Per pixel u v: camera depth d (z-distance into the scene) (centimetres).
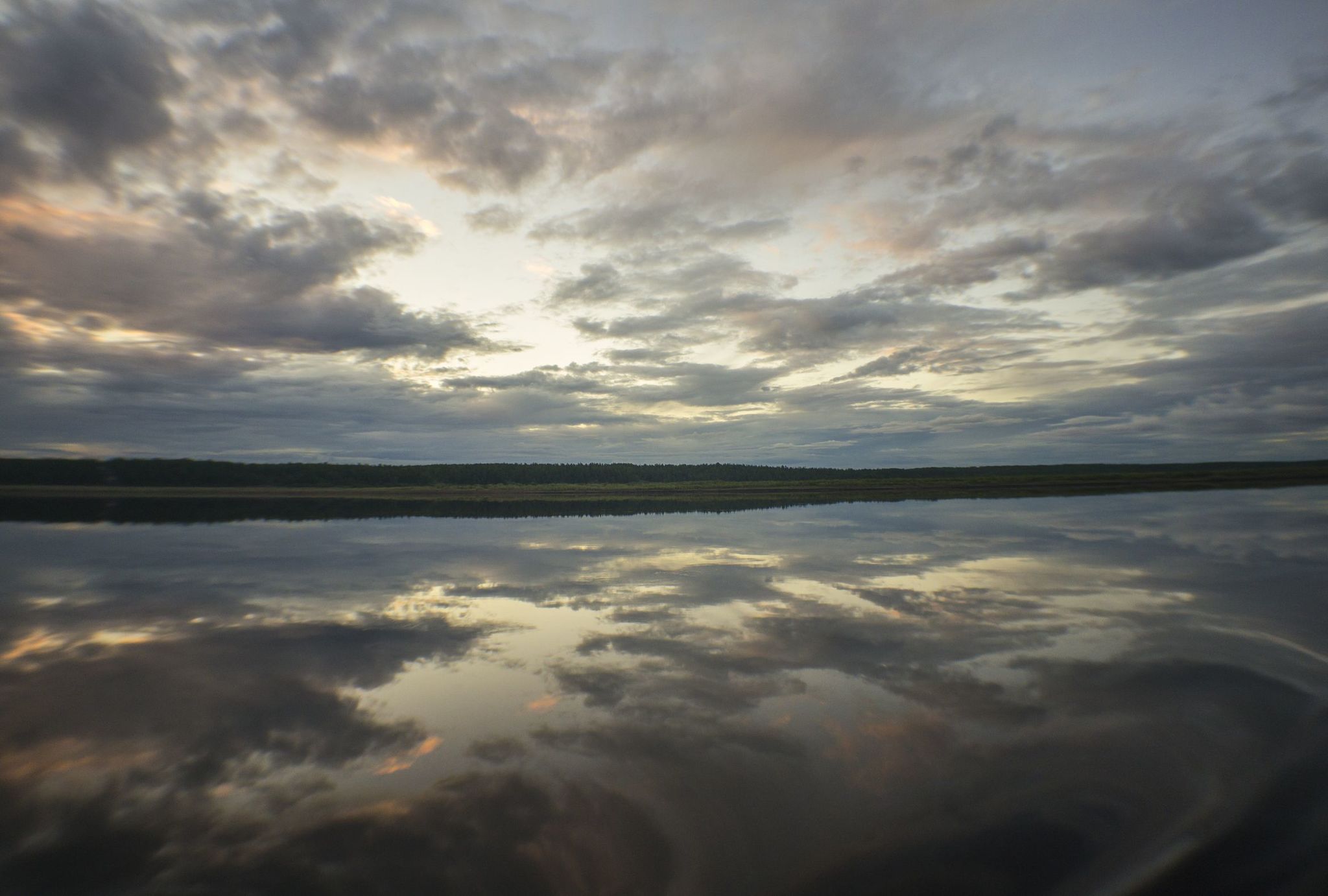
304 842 602
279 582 1881
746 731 845
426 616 1473
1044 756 770
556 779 716
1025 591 1716
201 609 1541
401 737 830
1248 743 803
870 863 575
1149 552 2366
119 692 999
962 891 537
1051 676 1052
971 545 2608
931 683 1018
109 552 2456
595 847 596
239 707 934
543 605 1577
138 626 1399
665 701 947
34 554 2412
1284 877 554
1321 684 1012
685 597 1656
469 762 759
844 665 1113
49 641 1288
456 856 580
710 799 677
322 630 1355
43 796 686
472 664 1129
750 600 1617
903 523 3534
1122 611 1492
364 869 562
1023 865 569
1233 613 1470
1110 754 775
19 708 933
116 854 584
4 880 550
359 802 672
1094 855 584
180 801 675
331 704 946
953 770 738
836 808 659
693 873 561
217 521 3747
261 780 719
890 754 777
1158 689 989
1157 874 556
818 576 1934
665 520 3875
